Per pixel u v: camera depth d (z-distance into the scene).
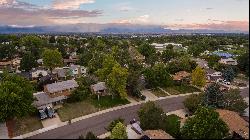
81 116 72.06
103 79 91.31
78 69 117.94
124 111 76.31
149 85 96.12
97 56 131.12
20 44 184.50
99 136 59.38
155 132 53.53
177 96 90.50
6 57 148.88
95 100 83.38
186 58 124.00
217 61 115.31
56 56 122.00
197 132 49.81
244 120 59.50
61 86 83.56
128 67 116.75
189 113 74.69
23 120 68.25
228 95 68.88
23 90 68.56
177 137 54.88
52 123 67.00
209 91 71.19
